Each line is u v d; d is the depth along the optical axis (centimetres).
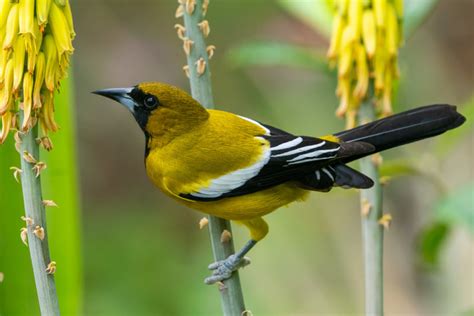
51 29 580
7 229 721
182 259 1556
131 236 1602
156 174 875
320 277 1498
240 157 848
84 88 1722
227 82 1664
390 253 1466
